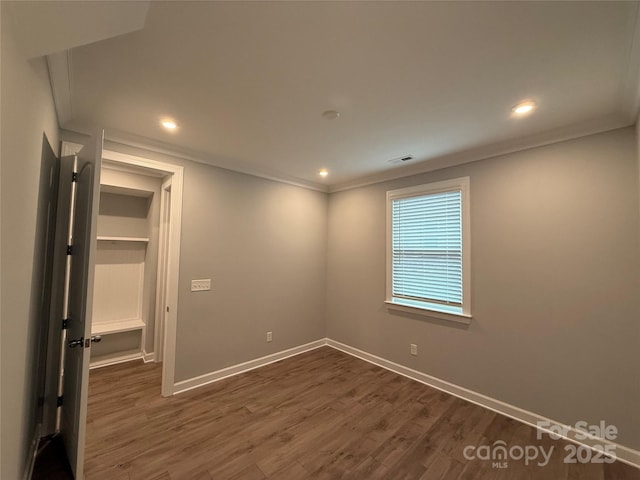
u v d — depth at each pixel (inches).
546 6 47.0
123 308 149.8
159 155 108.9
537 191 97.0
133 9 42.0
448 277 119.9
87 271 64.9
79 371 64.7
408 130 94.6
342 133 97.4
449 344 117.3
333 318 168.4
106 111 82.7
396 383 123.2
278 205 149.0
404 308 133.0
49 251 83.7
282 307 149.8
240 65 62.8
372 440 85.3
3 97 33.2
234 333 130.1
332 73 65.8
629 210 80.6
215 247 124.4
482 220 109.6
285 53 58.9
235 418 95.5
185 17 49.2
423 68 63.6
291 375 129.6
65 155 87.4
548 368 92.7
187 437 85.3
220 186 126.5
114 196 148.0
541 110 80.5
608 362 82.6
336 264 167.9
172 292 111.8
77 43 44.2
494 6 47.1
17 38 37.9
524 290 98.5
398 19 49.9
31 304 59.2
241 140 104.1
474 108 80.4
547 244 94.3
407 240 135.6
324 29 52.4
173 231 112.8
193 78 67.6
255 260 138.8
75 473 62.6
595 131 85.8
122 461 75.1
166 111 82.9
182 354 113.9
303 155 119.1
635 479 71.9
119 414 97.0
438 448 82.3
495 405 102.9
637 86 66.9
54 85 66.6
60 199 84.3
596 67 62.0
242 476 70.9
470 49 57.4
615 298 82.0
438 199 124.9
